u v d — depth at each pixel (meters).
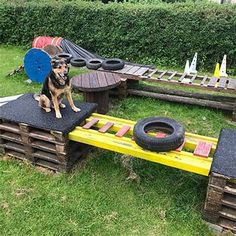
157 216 2.86
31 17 8.44
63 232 2.67
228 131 3.19
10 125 3.54
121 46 7.62
